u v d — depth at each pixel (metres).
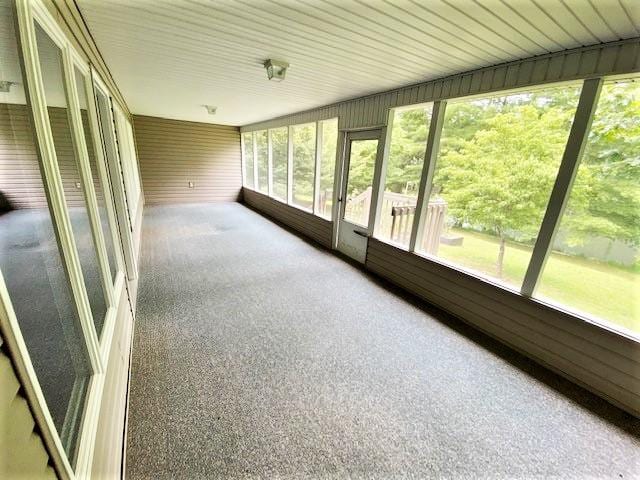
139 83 3.39
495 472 1.40
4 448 0.52
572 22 1.54
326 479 1.34
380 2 1.48
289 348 2.24
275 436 1.52
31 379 0.62
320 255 4.46
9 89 0.84
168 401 1.69
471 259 3.10
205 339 2.30
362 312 2.83
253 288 3.24
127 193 3.73
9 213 0.96
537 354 2.20
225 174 8.38
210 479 1.31
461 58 2.19
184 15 1.69
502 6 1.45
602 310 2.12
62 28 1.27
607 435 1.63
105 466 1.10
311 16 1.66
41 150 0.88
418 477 1.37
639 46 1.62
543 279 2.36
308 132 5.44
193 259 4.03
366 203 4.01
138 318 2.55
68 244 0.99
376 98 3.54
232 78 3.10
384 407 1.74
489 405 1.79
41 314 1.04
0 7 0.79
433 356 2.23
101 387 1.14
